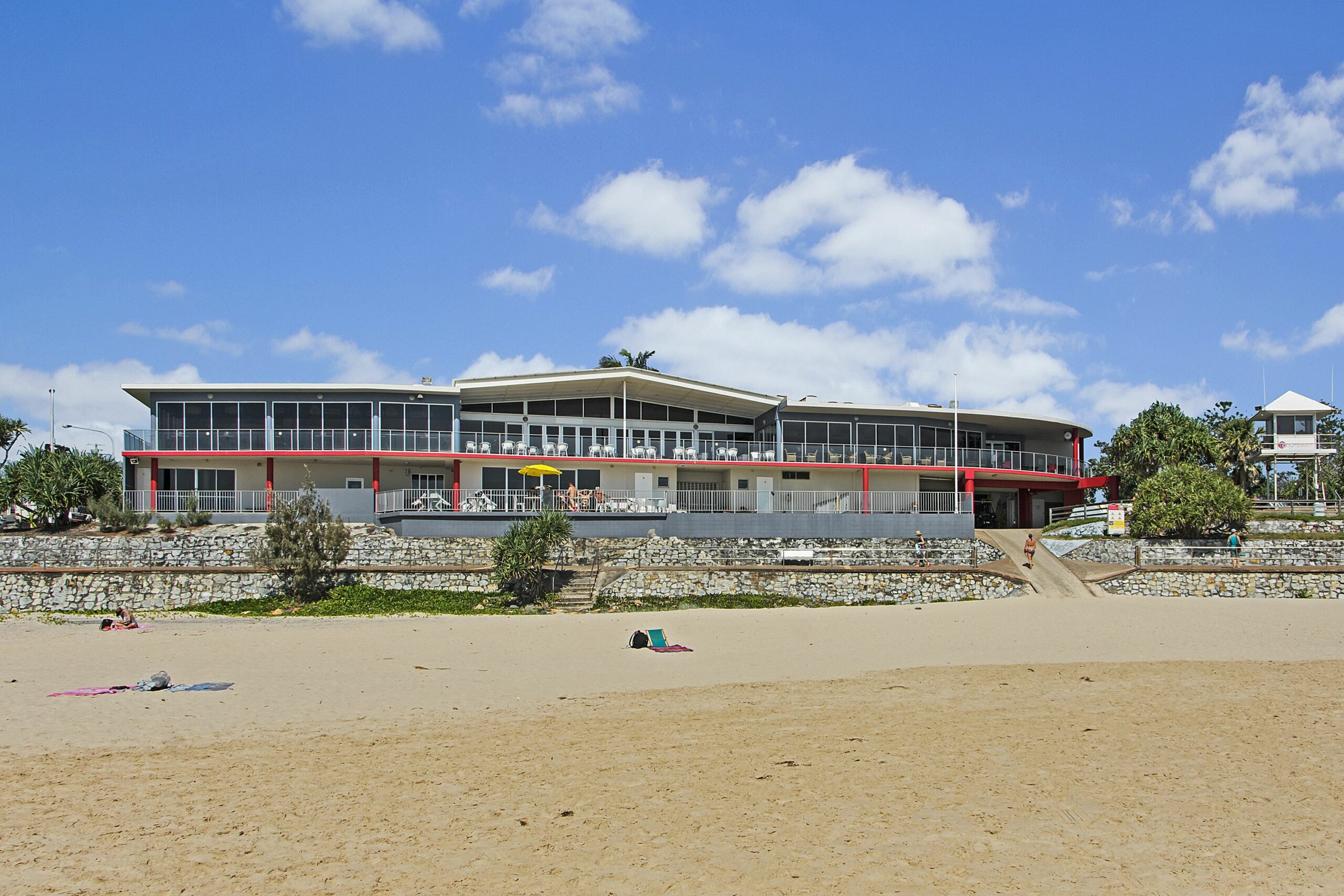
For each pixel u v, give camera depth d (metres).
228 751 15.57
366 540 41.62
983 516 63.28
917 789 13.49
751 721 17.84
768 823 12.12
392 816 12.36
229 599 38.09
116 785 13.66
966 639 29.64
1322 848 11.39
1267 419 60.19
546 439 52.88
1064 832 11.84
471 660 25.28
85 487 45.72
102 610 37.59
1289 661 25.70
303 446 48.03
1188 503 45.12
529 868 10.70
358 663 24.64
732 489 54.69
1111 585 42.09
